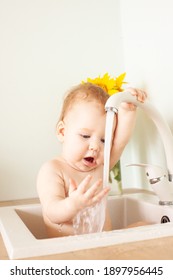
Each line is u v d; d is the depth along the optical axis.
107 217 0.88
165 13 0.99
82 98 0.85
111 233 0.57
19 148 1.17
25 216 0.92
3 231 0.65
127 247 0.53
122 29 1.31
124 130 0.88
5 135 1.16
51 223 0.78
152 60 1.08
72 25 1.26
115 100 0.69
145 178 1.18
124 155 1.25
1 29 1.18
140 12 1.15
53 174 0.81
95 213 0.76
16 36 1.19
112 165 0.91
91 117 0.82
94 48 1.27
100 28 1.29
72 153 0.83
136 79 1.20
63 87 1.23
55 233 0.77
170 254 0.49
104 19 1.29
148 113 0.78
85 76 1.25
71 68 1.24
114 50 1.30
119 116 0.88
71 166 0.85
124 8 1.29
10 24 1.19
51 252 0.51
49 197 0.77
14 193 1.16
